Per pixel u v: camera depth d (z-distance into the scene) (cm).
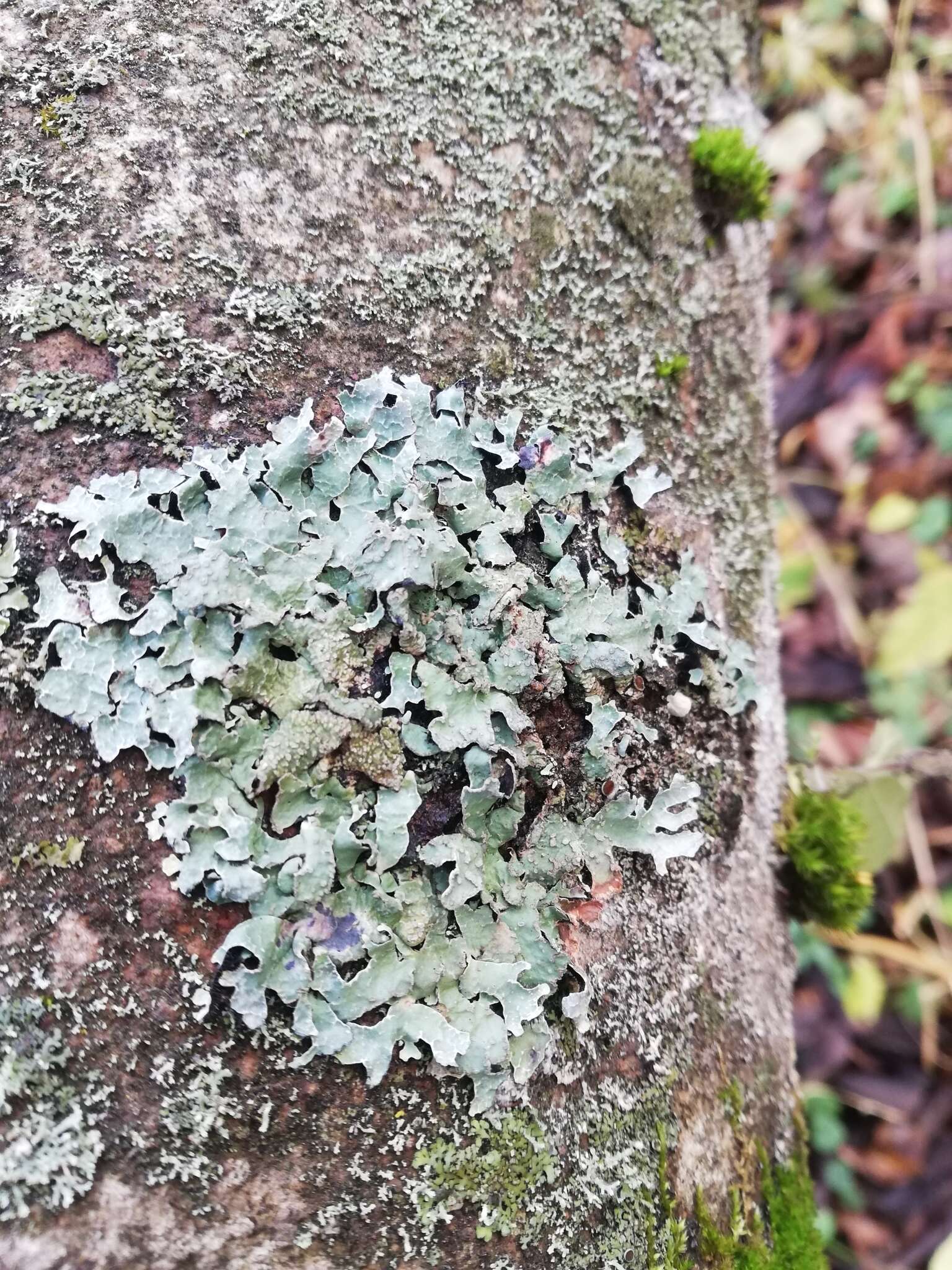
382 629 10
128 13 11
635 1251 11
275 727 10
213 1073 10
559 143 12
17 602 10
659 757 12
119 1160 9
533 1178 11
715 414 14
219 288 10
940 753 21
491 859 11
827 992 22
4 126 10
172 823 10
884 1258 21
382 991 10
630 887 12
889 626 24
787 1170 14
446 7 12
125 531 10
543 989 10
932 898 22
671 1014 12
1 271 10
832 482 25
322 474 10
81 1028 9
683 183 13
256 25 11
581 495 12
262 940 10
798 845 14
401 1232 10
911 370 25
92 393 10
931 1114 21
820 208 27
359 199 11
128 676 10
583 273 12
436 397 11
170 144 10
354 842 10
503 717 11
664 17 13
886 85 26
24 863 10
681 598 12
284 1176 10
